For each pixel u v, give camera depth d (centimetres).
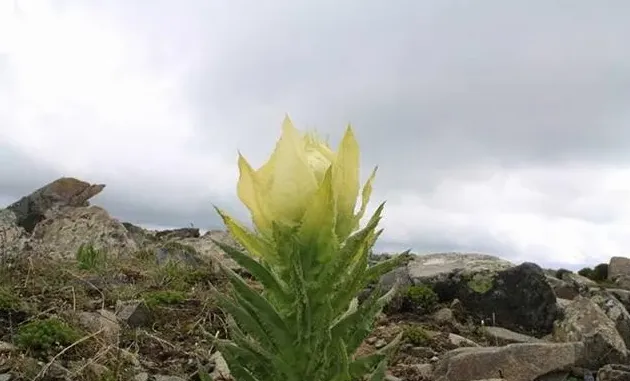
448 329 137
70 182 261
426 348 121
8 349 95
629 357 124
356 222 37
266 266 38
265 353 36
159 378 96
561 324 133
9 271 131
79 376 91
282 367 36
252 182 37
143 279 147
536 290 147
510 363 107
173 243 189
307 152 38
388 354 38
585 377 110
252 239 37
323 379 36
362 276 36
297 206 36
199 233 253
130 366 98
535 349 109
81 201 262
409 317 143
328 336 36
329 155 38
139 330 112
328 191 35
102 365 94
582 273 241
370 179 38
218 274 156
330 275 35
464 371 107
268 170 37
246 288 36
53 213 237
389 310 145
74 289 125
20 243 154
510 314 147
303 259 36
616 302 150
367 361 37
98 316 112
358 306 38
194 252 186
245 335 39
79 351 98
